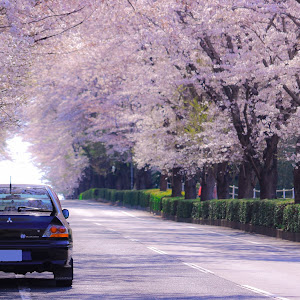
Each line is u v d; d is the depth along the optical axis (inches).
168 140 2839.6
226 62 2012.8
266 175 2079.2
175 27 1919.3
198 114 2516.0
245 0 1716.3
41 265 666.8
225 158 2278.5
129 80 2918.3
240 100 2038.6
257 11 1745.8
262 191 2087.8
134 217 3004.4
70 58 3191.4
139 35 2458.2
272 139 2049.7
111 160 4665.4
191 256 1134.4
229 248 1352.1
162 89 2667.3
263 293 689.0
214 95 2132.1
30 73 1642.5
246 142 2078.0
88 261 1021.2
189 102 2539.4
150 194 3560.5
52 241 670.5
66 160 5305.1
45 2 1348.4
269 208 1830.7
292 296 670.5
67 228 685.3
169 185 4431.6
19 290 687.1
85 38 2017.7
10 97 1581.0
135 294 663.8
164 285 741.9
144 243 1411.2
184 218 2758.4
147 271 888.3
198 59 2282.2
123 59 2792.8
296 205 1644.9
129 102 3378.4
